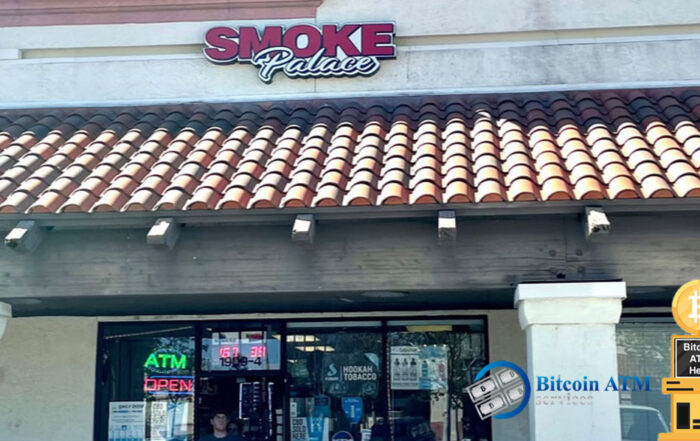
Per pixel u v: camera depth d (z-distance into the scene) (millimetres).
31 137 9422
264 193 7758
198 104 10172
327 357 10352
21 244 7566
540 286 7551
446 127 9086
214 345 10477
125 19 10523
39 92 10469
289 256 7844
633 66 9969
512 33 10180
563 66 10039
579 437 7441
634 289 7926
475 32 10188
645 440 9703
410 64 10180
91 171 8602
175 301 8711
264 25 10391
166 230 7543
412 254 7762
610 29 10109
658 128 8602
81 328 10539
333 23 10258
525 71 10070
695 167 7773
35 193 8102
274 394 10344
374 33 10164
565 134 8633
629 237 7633
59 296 7934
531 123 9008
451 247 7750
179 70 10398
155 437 10367
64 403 10414
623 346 9914
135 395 10461
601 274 7605
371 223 7828
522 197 7414
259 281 7828
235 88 10305
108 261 7953
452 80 10125
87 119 10008
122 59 10477
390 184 7789
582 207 7445
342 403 10258
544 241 7691
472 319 10219
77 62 10500
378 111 9586
